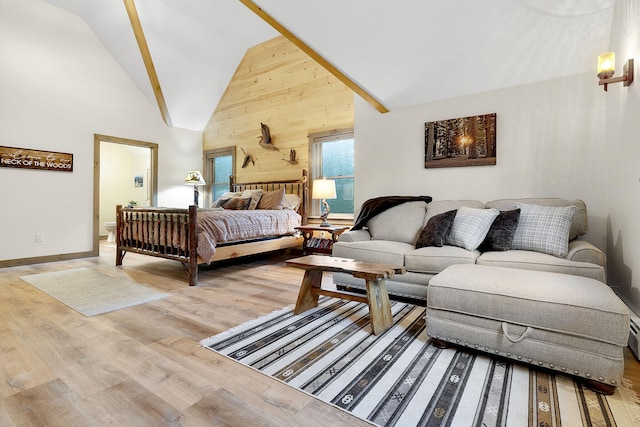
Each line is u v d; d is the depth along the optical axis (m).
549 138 2.95
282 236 4.54
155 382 1.52
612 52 2.37
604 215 2.72
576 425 1.22
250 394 1.43
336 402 1.37
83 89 4.86
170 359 1.75
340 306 2.63
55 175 4.58
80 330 2.14
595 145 2.77
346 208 4.76
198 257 3.38
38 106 4.43
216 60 5.59
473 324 1.74
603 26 2.52
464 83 3.25
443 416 1.28
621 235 2.29
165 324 2.24
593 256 2.08
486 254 2.45
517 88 3.09
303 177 4.90
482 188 3.29
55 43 4.58
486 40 2.77
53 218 4.56
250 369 1.64
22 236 4.30
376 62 3.25
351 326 2.21
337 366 1.67
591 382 1.44
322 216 4.42
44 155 4.46
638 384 1.50
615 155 2.43
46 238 4.50
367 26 2.88
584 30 2.56
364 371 1.62
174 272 3.92
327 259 2.50
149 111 5.71
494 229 2.58
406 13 2.68
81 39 4.84
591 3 2.37
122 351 1.84
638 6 1.93
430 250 2.61
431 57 3.05
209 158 6.57
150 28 4.69
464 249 2.59
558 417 1.27
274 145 5.43
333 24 2.94
